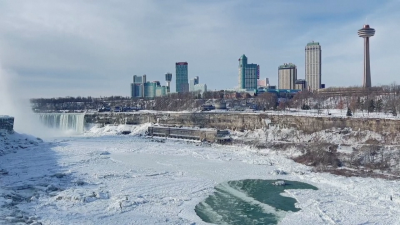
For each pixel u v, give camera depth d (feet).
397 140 333.42
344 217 193.16
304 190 248.11
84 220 187.21
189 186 260.01
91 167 316.60
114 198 224.74
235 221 195.72
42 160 344.08
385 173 282.56
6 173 283.79
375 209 204.64
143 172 300.40
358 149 327.26
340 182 260.01
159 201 223.92
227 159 360.69
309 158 336.70
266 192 247.70
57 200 217.56
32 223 178.60
